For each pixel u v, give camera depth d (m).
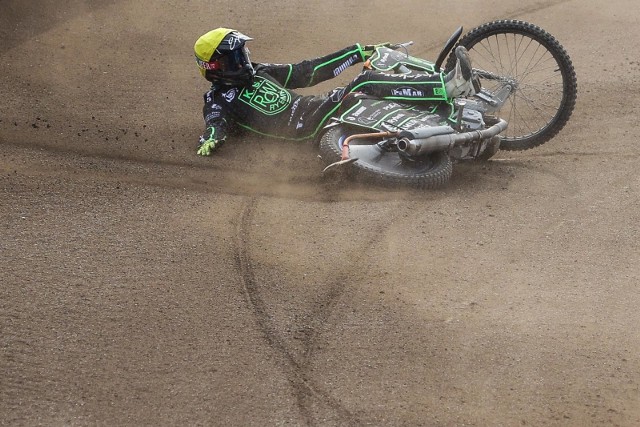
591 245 9.78
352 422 6.93
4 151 12.59
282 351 7.83
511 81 12.32
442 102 11.72
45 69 16.77
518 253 9.61
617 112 14.86
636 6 21.67
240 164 12.45
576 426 6.88
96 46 18.16
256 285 8.88
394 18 20.72
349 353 7.79
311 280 8.99
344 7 21.36
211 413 7.02
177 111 14.94
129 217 10.37
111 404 7.11
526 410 7.07
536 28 12.19
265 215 10.52
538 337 8.02
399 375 7.50
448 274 9.14
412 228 10.16
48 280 8.88
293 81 13.17
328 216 10.48
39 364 7.57
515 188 11.51
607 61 17.80
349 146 11.41
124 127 13.99
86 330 8.07
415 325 8.20
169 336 8.00
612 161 12.56
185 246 9.64
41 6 19.83
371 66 12.55
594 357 7.73
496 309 8.50
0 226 10.04
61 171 11.89
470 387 7.36
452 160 11.98
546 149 13.30
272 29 19.80
